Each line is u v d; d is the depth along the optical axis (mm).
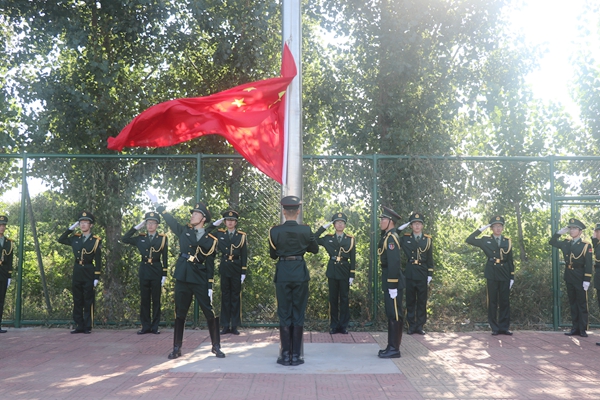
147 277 9992
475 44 12242
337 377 6480
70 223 10781
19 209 11055
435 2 12016
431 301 10953
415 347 8656
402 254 10695
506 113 12680
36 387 5922
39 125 11484
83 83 11617
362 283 10688
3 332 10078
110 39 12125
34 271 10844
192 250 7594
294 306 7277
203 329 10523
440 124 12453
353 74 12523
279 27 12719
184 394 5648
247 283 10656
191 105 8117
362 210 10773
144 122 8148
